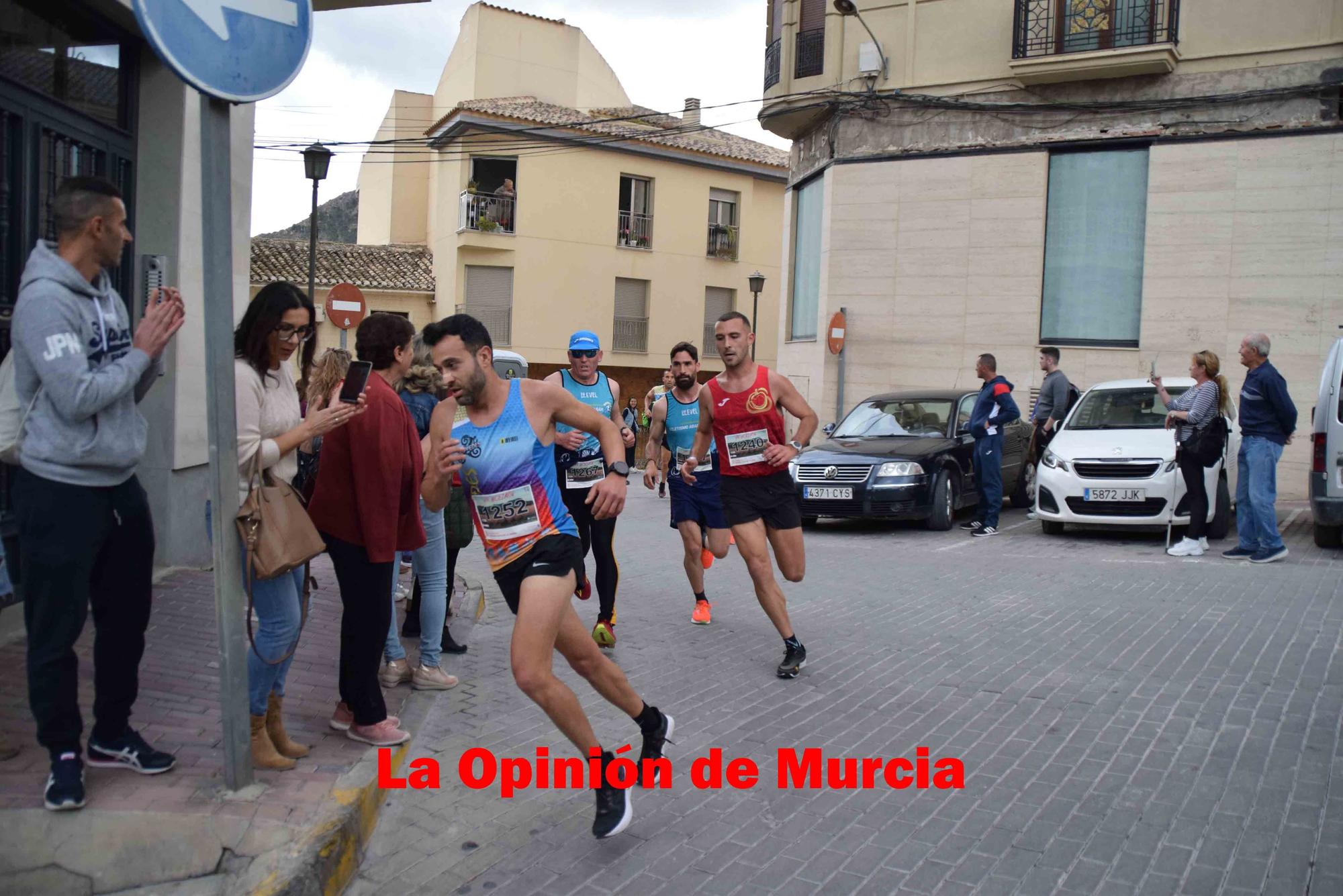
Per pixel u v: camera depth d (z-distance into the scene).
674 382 7.39
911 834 3.95
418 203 38.06
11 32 5.49
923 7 17.77
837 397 18.59
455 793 4.39
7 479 5.49
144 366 3.48
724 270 35.78
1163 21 15.70
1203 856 3.69
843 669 6.21
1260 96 15.13
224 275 3.60
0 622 5.45
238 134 8.34
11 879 3.33
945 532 12.62
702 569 7.44
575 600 8.39
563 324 33.03
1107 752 4.74
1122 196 16.38
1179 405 10.25
